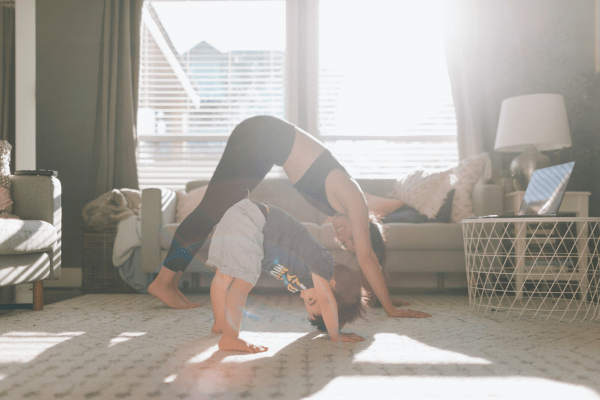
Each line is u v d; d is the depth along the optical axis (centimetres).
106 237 285
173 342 141
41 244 207
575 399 89
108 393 92
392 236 262
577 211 260
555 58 341
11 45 367
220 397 90
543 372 108
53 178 225
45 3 364
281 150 180
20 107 345
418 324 173
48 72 363
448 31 352
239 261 133
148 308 217
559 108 279
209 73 387
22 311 207
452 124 375
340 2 381
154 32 388
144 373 107
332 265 143
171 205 296
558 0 347
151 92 385
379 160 377
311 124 366
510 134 283
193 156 384
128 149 352
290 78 371
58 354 125
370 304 194
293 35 372
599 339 146
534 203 209
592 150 306
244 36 387
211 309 214
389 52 379
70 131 361
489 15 350
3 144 229
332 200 174
